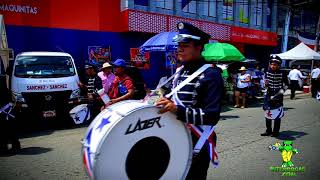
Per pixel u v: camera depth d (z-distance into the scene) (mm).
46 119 8070
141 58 14773
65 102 8047
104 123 1885
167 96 2209
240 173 4484
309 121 8641
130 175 1917
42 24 12641
